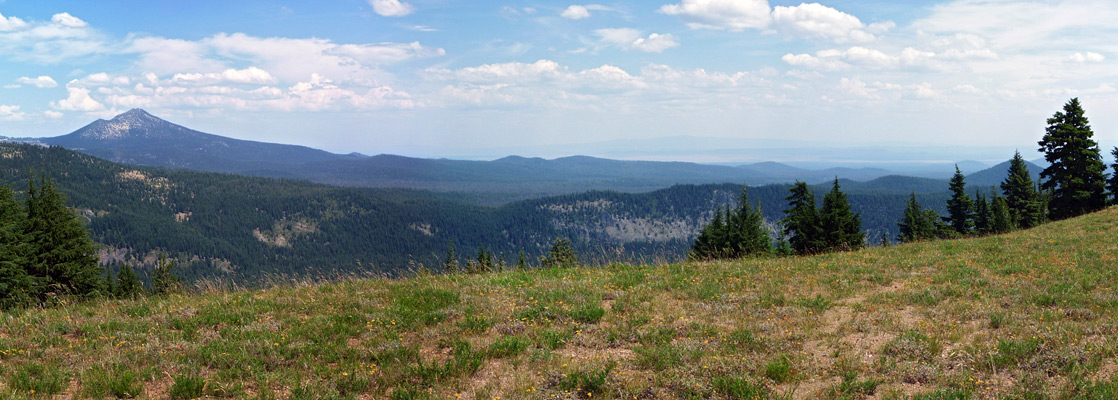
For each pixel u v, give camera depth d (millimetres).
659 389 7340
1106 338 8484
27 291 17797
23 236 20031
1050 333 8992
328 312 11227
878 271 15867
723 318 10836
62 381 7629
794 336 9523
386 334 9789
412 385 7559
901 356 8391
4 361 8461
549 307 11336
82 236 22047
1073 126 48812
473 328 10102
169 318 10883
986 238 25609
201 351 8766
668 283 14062
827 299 12250
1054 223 32781
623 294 12672
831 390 7219
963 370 7656
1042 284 13273
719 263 18172
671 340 9375
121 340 9484
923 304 11719
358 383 7586
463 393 7418
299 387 7262
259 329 9992
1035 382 7055
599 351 9055
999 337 9188
